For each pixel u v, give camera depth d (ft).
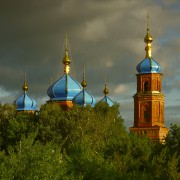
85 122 293.84
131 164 190.90
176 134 225.97
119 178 159.33
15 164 130.93
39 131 295.48
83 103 368.68
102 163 166.50
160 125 371.56
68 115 300.20
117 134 306.55
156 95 374.22
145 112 375.66
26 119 310.86
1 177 126.62
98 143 262.47
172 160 178.29
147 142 217.77
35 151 133.69
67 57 383.04
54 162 136.05
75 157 163.32
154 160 185.68
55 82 377.91
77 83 377.09
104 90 411.34
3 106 329.93
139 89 381.19
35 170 130.72
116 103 337.31
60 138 289.94
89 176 158.20
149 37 386.52
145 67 380.17
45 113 303.48
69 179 141.90
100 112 323.78
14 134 301.84
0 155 136.26
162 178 175.22
